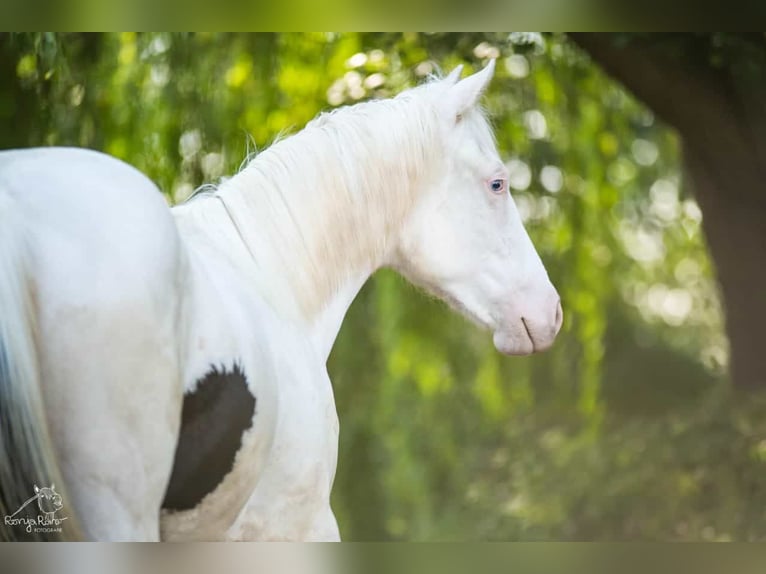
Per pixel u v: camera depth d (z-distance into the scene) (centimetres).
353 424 1184
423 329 1198
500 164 479
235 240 407
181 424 332
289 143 431
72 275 300
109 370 303
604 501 1013
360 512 1178
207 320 338
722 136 931
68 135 820
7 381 287
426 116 456
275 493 386
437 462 1202
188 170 928
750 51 880
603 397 1226
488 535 1057
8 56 739
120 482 307
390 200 447
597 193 1171
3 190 303
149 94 918
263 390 357
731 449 980
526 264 488
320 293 430
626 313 1380
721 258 992
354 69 948
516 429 1212
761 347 994
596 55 904
